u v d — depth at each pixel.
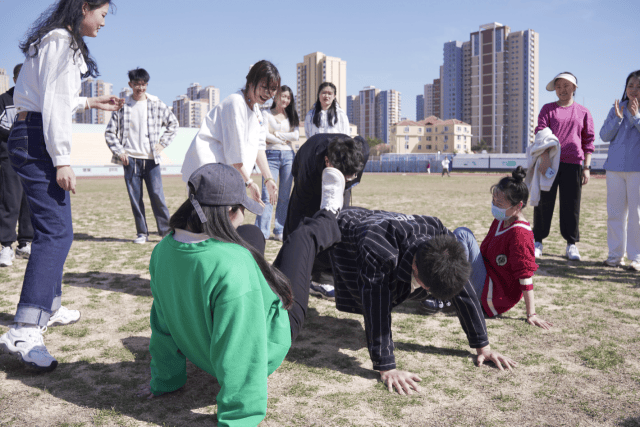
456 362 2.35
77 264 4.43
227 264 1.59
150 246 5.43
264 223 5.73
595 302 3.36
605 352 2.46
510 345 2.56
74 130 47.66
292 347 2.54
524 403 1.93
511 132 127.94
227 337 1.57
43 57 2.28
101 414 1.79
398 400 1.95
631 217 4.31
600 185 20.25
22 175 2.32
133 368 2.22
